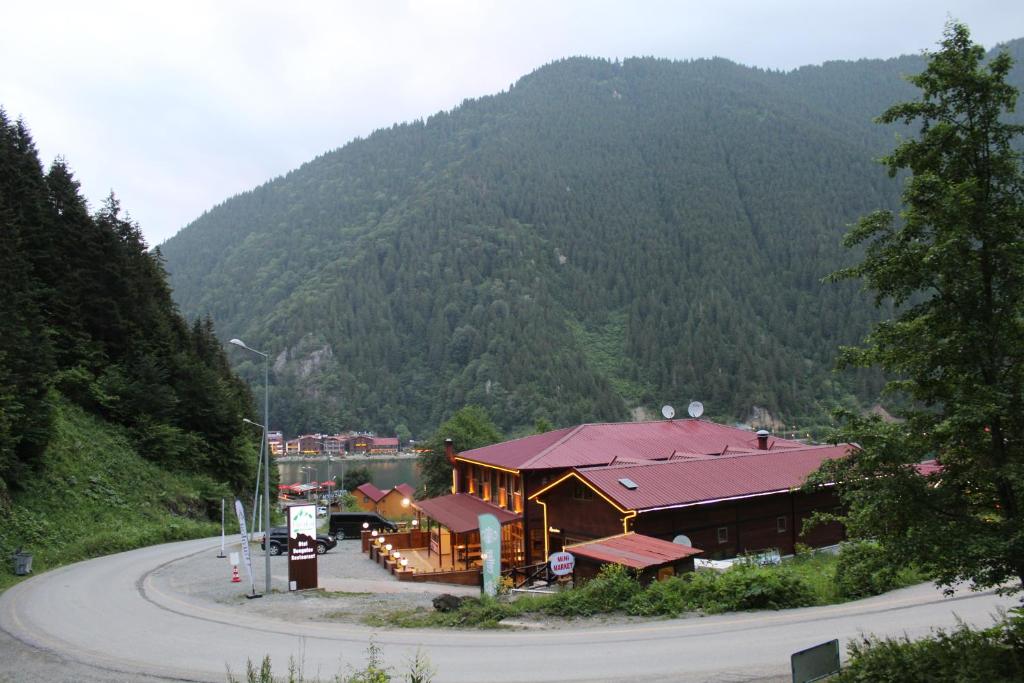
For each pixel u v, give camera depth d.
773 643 14.62
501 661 14.26
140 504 45.09
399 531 46.12
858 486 10.27
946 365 10.12
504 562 33.62
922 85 10.45
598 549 21.78
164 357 61.94
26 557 28.94
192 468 56.75
